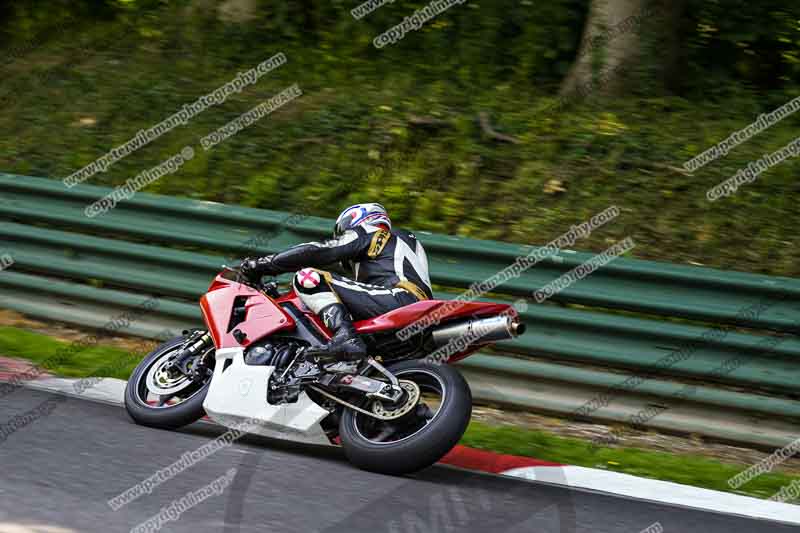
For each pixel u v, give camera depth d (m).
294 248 19.23
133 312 27.03
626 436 22.14
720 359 22.11
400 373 17.58
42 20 45.78
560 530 14.80
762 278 22.16
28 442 17.31
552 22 38.62
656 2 35.84
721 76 37.53
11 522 13.28
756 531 15.44
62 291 27.73
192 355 19.95
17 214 28.80
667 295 22.78
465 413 16.39
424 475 17.11
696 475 19.17
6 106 38.22
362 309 18.58
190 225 26.97
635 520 15.60
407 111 35.12
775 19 37.59
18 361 23.73
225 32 42.03
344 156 33.06
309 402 17.88
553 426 22.58
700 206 29.16
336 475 16.73
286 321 19.02
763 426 21.83
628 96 35.50
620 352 22.77
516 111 35.09
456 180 31.52
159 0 44.97
